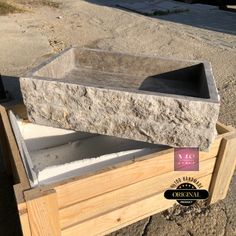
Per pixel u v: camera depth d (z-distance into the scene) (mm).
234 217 2174
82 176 1564
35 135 2209
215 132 1826
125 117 1805
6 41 5543
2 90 3389
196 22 7816
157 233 2033
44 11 8320
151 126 1793
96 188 1624
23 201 1432
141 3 9867
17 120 2090
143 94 1712
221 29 7152
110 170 1616
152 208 1984
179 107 1692
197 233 2051
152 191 1894
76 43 5699
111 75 2387
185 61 2275
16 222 2084
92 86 1772
